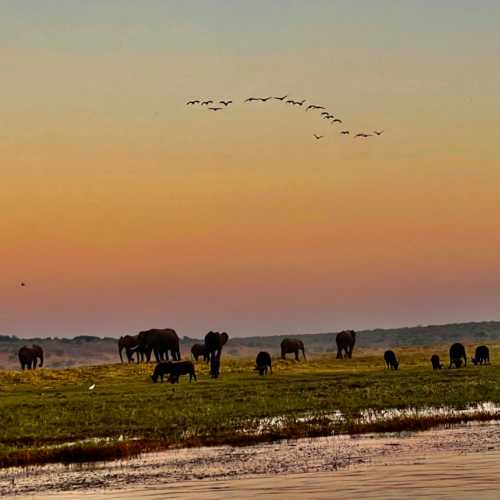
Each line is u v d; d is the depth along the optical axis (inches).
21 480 3277.6
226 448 3846.0
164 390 6402.6
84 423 4680.1
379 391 5890.8
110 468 3452.3
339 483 2903.5
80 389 6801.2
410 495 2640.3
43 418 4913.9
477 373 7229.3
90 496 2923.2
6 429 4542.3
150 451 3836.1
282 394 5856.3
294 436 4099.4
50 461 3641.7
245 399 5575.8
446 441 3769.7
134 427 4500.5
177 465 3464.6
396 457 3415.4
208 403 5398.6
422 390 5861.2
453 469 3068.4
